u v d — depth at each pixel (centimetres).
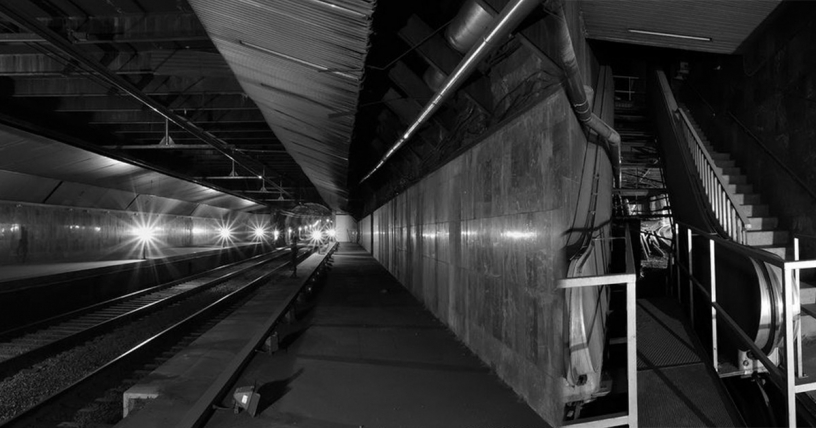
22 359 787
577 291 421
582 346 415
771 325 468
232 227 4556
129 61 972
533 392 488
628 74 1133
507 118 563
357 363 661
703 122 967
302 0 404
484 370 626
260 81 711
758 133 765
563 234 430
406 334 839
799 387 394
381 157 1331
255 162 2077
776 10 623
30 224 1703
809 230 638
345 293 1377
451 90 544
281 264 3114
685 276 660
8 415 603
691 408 431
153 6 805
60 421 569
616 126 1120
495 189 615
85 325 1100
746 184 786
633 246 859
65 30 825
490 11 470
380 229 2486
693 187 669
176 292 1698
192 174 2462
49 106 1221
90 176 1773
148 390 535
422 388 556
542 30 465
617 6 545
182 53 973
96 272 1477
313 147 1186
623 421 395
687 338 552
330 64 546
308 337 820
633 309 387
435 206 994
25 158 1361
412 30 629
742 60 809
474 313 708
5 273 1316
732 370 504
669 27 629
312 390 552
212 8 477
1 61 917
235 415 479
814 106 634
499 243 598
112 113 1365
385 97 878
